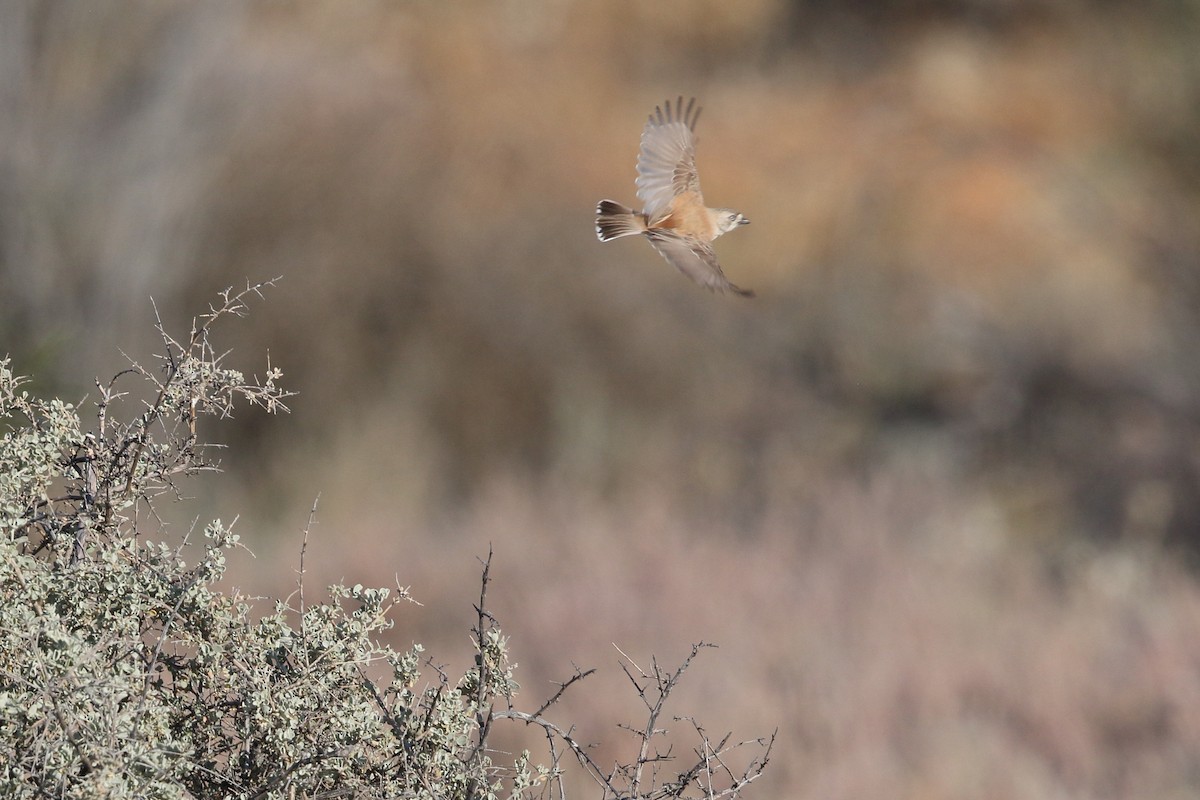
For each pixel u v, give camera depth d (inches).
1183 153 716.0
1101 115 884.6
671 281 745.0
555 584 454.3
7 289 567.2
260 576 478.0
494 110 798.5
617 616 422.0
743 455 675.4
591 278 730.8
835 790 311.7
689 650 396.5
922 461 650.2
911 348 717.3
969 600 452.4
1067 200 810.8
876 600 450.9
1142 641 410.9
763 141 952.9
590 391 708.7
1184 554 533.0
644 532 520.1
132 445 130.6
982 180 859.4
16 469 125.0
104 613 118.1
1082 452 628.7
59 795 104.7
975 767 325.4
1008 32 1015.0
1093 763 330.6
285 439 658.2
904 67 1012.5
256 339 676.1
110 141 613.9
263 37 717.9
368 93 735.7
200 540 474.0
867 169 896.3
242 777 118.6
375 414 673.0
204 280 659.4
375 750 122.3
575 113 882.1
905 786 319.3
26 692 110.6
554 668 383.9
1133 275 727.1
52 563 124.3
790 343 743.7
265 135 684.7
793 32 1063.0
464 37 863.7
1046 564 524.1
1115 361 671.1
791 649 396.5
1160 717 354.3
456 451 693.9
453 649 400.8
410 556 500.7
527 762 125.0
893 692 366.0
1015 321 705.0
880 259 799.7
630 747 317.7
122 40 625.6
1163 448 606.9
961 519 554.6
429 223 714.2
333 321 688.4
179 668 121.4
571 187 799.1
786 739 339.3
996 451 656.4
